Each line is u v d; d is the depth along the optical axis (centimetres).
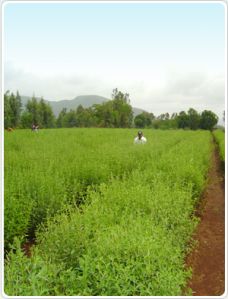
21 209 672
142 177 819
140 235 432
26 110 5419
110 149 1459
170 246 464
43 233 519
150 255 396
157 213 565
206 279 642
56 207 741
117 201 603
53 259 436
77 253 444
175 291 381
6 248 650
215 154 2494
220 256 727
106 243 419
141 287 368
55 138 2469
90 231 481
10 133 2692
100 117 7331
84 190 938
